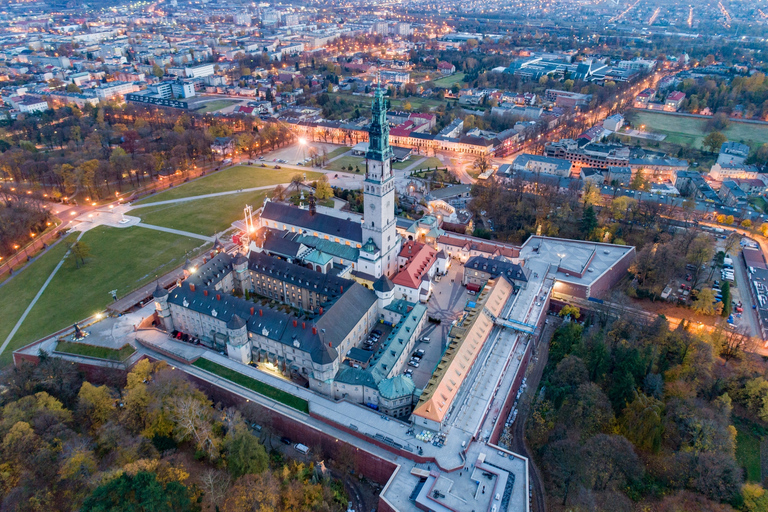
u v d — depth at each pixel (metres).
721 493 119.50
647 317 187.38
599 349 155.00
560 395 148.00
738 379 152.50
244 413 145.38
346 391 151.50
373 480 133.38
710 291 191.62
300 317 186.75
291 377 163.62
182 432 137.25
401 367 166.25
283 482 119.81
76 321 192.88
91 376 166.12
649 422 131.38
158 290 179.75
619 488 124.88
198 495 120.00
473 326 165.12
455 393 145.12
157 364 152.88
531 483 129.38
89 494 109.44
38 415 130.62
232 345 163.75
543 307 190.25
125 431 134.50
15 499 110.81
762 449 138.50
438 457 127.19
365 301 180.50
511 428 148.50
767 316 191.38
